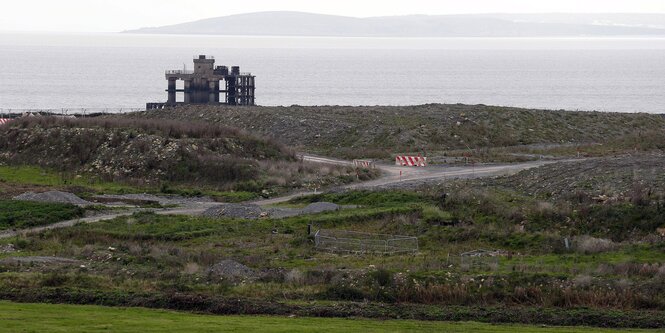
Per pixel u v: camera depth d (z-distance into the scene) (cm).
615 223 17238
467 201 19738
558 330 11262
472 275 13525
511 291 12962
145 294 12581
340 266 14812
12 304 11969
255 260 15450
